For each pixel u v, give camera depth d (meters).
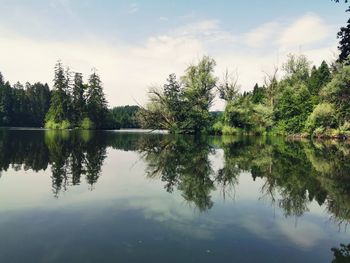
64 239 7.63
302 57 78.81
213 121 64.19
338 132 51.31
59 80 81.88
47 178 14.64
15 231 8.06
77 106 84.06
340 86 47.84
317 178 16.70
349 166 21.08
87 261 6.55
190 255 6.99
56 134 51.22
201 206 10.93
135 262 6.57
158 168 18.72
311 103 57.94
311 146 37.94
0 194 11.61
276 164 21.56
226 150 30.42
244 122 62.78
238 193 13.11
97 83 85.31
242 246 7.60
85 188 12.90
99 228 8.42
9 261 6.46
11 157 20.98
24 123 97.56
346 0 15.06
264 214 10.28
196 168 19.14
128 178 15.38
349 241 8.17
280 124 61.06
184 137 51.78
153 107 60.81
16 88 108.88
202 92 60.62
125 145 33.50
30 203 10.52
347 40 15.74
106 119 87.38
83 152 25.25
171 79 60.28
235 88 62.03
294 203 11.73
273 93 71.19
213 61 60.81
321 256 7.20
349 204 11.70
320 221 9.73
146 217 9.46
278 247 7.63
